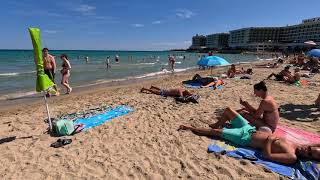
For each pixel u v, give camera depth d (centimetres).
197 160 475
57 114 805
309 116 725
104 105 912
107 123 689
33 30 519
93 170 446
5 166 460
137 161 477
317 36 10762
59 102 1005
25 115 806
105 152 515
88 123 688
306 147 453
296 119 700
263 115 566
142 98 1016
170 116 752
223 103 903
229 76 1611
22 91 1306
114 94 1168
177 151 514
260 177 417
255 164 452
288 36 12988
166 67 3131
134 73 2366
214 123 665
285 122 673
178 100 938
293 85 1264
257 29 13575
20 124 700
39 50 542
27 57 6344
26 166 460
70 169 450
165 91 1059
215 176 425
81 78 1942
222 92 1109
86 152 514
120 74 2267
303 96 984
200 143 545
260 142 497
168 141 564
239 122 554
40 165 463
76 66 3192
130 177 427
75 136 598
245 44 13875
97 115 764
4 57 6344
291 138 546
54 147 535
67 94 1193
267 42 12538
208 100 952
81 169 450
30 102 1036
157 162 474
